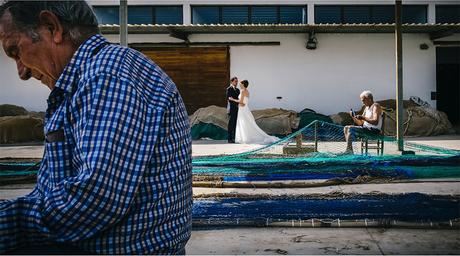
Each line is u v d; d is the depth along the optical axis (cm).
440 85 1802
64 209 99
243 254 286
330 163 638
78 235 103
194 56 1516
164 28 1402
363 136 773
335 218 353
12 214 106
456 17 1475
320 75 1513
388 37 1501
